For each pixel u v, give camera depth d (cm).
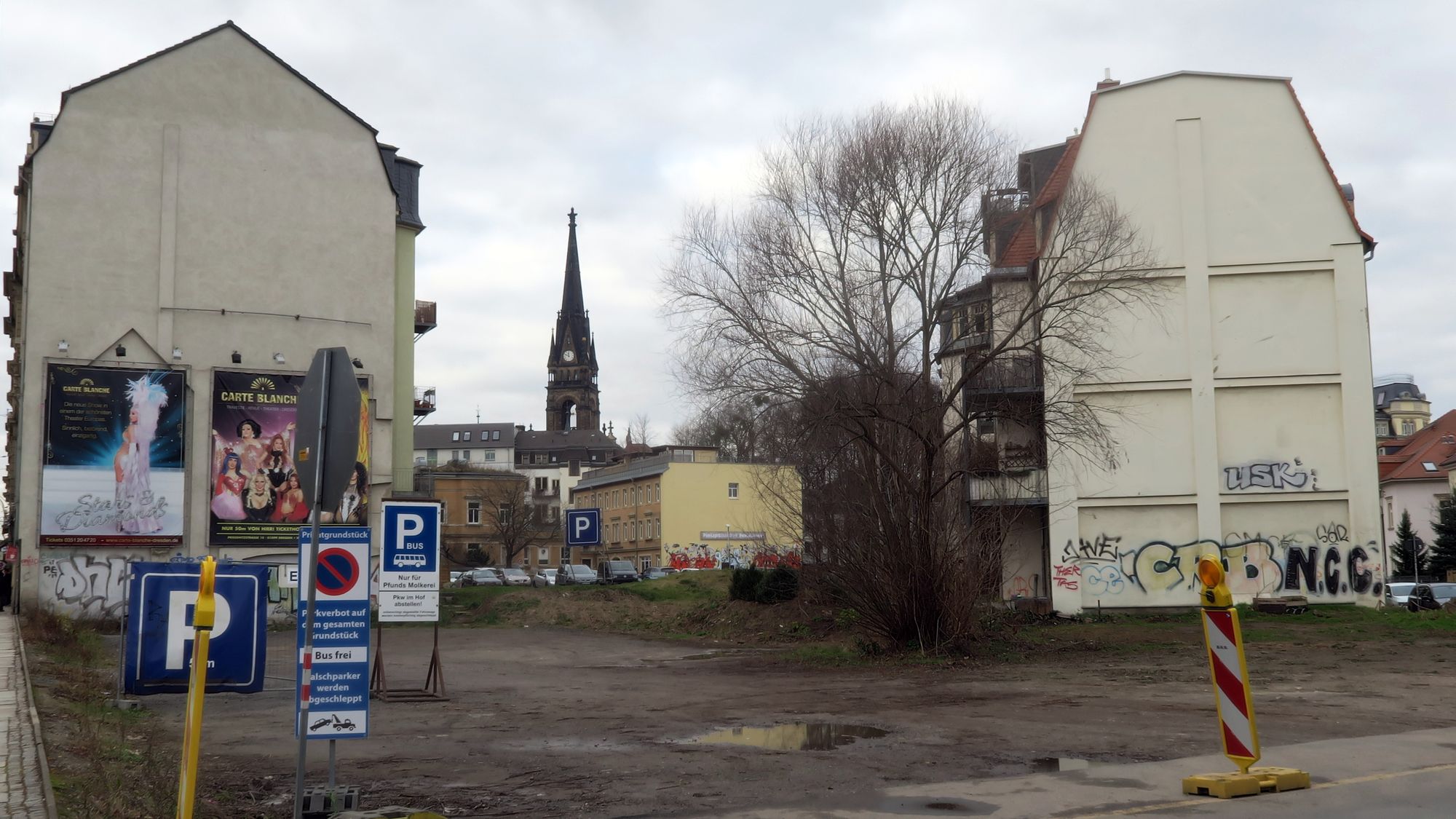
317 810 838
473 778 1008
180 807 563
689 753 1131
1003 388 2855
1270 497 3588
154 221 4078
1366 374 3575
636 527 9119
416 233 4984
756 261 2627
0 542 5884
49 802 786
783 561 3712
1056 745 1147
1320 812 792
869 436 2422
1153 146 3709
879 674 2117
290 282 4278
